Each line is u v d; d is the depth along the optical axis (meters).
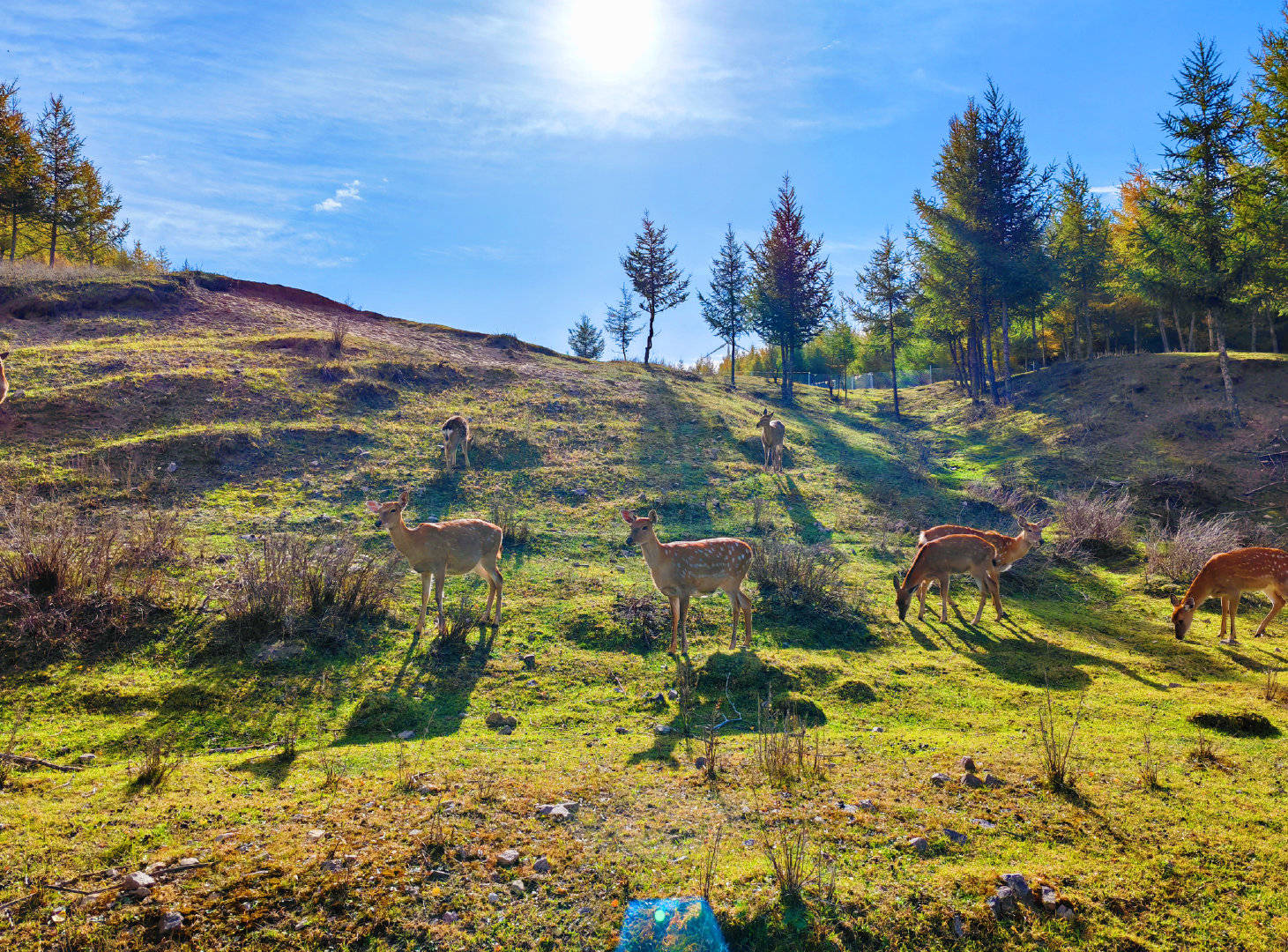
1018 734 7.71
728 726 7.96
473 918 4.28
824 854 5.05
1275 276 25.08
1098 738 7.52
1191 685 9.61
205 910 4.13
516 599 11.73
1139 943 4.35
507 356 31.22
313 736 7.34
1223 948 4.32
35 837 4.75
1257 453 22.50
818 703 8.66
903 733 7.73
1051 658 10.76
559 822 5.36
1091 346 37.03
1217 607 14.02
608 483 18.58
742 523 16.94
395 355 25.61
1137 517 19.22
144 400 18.09
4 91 35.12
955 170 35.91
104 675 8.13
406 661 9.33
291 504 14.95
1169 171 26.39
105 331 23.30
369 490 16.16
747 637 10.82
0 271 25.80
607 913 4.38
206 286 29.09
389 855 4.74
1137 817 5.67
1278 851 5.21
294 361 22.67
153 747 6.67
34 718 7.19
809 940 4.24
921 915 4.47
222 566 11.46
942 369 50.12
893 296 35.97
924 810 5.73
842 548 16.14
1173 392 27.89
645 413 25.22
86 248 42.88
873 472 22.94
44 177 37.09
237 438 17.06
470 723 7.87
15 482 13.66
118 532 11.52
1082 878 4.86
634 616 11.27
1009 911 4.55
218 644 9.02
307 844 4.82
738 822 5.49
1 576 9.33
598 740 7.43
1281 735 7.61
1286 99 23.64
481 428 20.77
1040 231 34.44
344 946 4.01
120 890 4.21
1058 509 19.48
